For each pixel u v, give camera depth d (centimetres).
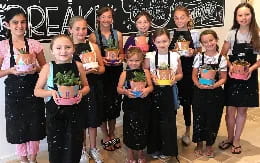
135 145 263
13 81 237
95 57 252
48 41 287
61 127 221
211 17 411
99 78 275
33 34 278
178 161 277
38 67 243
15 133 245
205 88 268
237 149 292
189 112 307
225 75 274
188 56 287
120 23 328
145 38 283
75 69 221
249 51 272
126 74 259
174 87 268
